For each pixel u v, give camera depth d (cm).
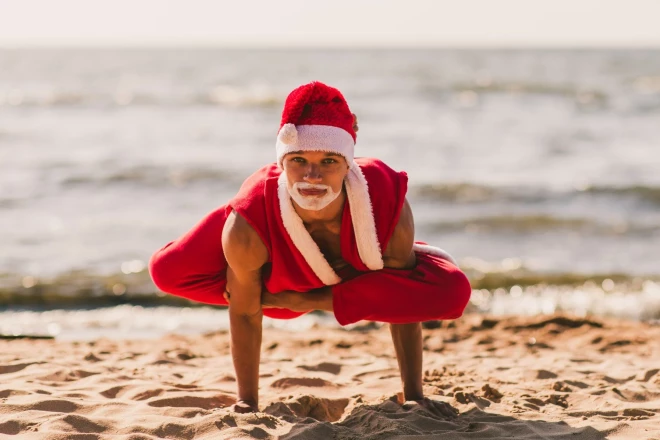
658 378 418
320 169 277
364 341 547
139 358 474
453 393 376
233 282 313
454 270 307
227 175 1429
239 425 303
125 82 4422
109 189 1308
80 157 1623
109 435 291
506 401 364
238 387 331
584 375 438
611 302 757
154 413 324
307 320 682
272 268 301
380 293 301
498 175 1509
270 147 1870
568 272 862
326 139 274
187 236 322
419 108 2877
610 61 9038
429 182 1398
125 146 1831
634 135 2131
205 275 328
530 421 324
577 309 737
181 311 716
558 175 1506
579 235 1055
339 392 397
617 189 1345
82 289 764
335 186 280
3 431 299
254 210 294
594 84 4350
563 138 2062
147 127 2225
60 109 2727
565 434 306
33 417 311
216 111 2752
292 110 276
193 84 4291
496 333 588
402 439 292
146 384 386
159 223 1067
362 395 383
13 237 970
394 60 8988
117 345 535
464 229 1080
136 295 752
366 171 296
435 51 16188
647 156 1766
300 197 279
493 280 827
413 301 300
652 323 678
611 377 431
